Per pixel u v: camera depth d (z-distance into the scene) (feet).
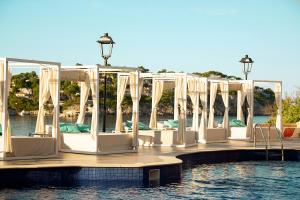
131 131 57.47
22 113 182.09
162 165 42.52
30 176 39.88
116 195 36.70
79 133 52.85
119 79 59.62
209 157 57.11
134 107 54.90
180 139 61.62
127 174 41.14
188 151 55.26
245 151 60.80
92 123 51.98
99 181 41.01
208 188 41.16
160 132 62.08
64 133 53.52
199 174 48.39
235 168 53.36
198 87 67.67
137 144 54.49
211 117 73.82
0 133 46.88
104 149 52.24
